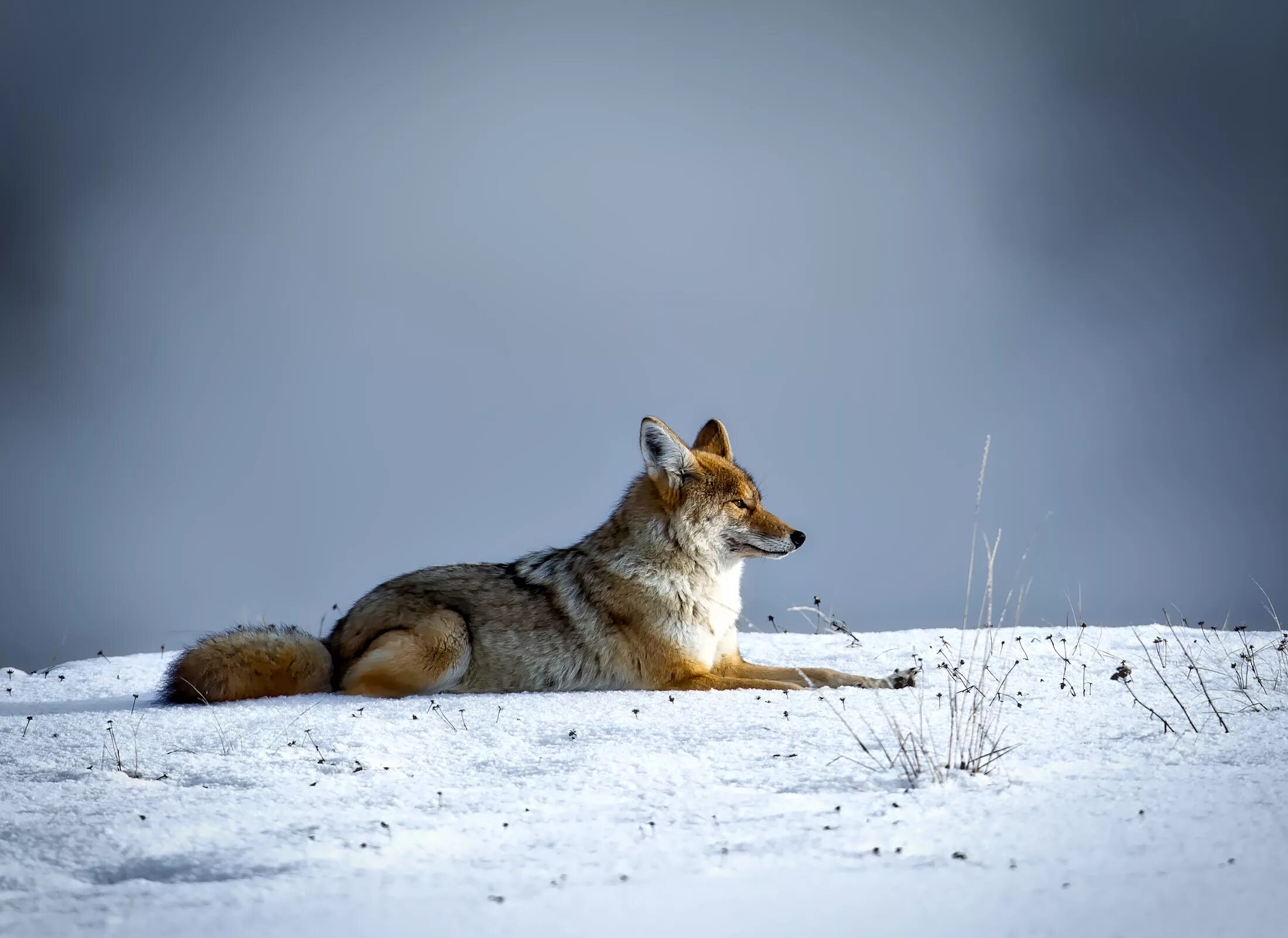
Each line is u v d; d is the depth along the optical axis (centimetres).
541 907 909
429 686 2389
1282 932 794
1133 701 1838
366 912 913
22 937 892
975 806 1188
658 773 1462
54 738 1877
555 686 2455
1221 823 1068
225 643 2325
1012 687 2084
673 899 920
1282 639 2491
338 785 1471
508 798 1357
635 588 2459
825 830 1119
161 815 1307
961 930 825
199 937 872
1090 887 902
